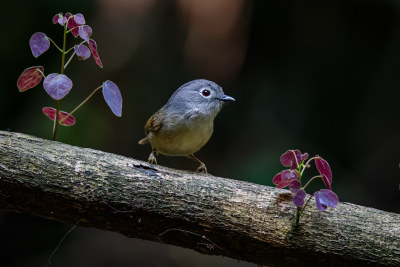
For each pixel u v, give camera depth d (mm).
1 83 12383
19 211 4859
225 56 13977
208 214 4824
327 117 13656
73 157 4863
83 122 12125
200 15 13688
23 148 4789
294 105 13609
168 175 5004
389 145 13391
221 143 13719
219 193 4922
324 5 13609
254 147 13180
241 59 14000
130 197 4785
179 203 4836
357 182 13156
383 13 13570
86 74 12648
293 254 4809
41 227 12633
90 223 4918
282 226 4789
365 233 4777
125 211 4793
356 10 13625
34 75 5074
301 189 4449
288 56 13852
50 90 4676
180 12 13609
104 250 12133
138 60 13367
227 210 4840
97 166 4859
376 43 13773
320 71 13773
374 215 4934
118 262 11891
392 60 13656
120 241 12375
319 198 4332
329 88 13750
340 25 13750
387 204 12992
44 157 4766
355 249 4727
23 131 11797
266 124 13430
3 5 12148
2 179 4605
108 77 12938
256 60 13977
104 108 12594
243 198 4918
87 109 12320
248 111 13812
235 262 11969
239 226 4801
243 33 13875
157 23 13586
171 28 13711
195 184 4961
